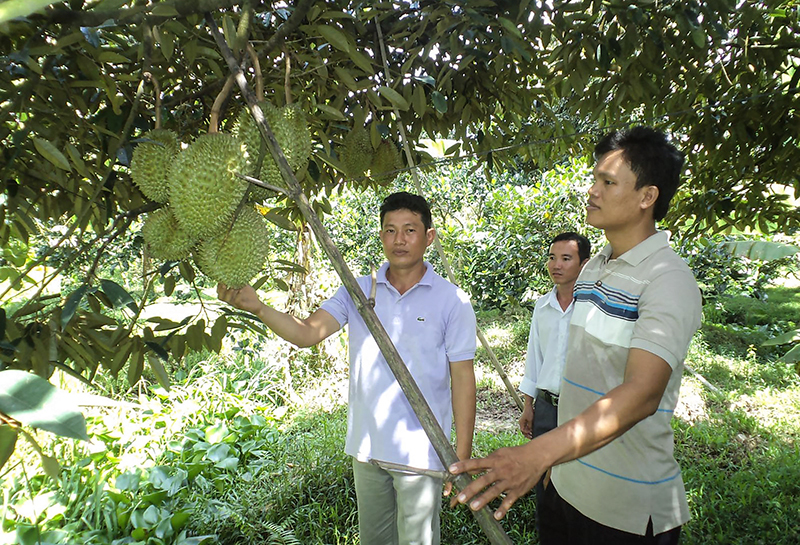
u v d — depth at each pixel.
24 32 1.23
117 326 1.62
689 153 2.90
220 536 2.94
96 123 1.49
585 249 2.60
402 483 1.98
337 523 3.01
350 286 0.93
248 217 1.34
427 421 0.87
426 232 2.06
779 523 2.89
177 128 1.79
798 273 8.69
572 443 0.98
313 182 2.22
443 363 2.04
